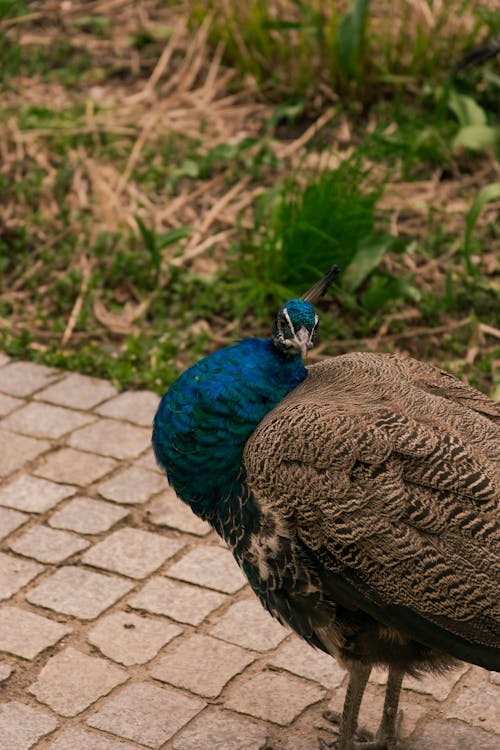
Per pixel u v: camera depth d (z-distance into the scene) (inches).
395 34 607.5
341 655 264.8
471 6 612.4
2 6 645.9
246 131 577.3
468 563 244.1
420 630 249.3
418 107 580.4
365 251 468.1
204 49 620.4
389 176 486.6
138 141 557.9
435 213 522.0
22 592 331.0
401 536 245.9
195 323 466.0
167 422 275.9
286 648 314.0
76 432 403.9
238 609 327.6
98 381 433.4
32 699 293.7
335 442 252.8
